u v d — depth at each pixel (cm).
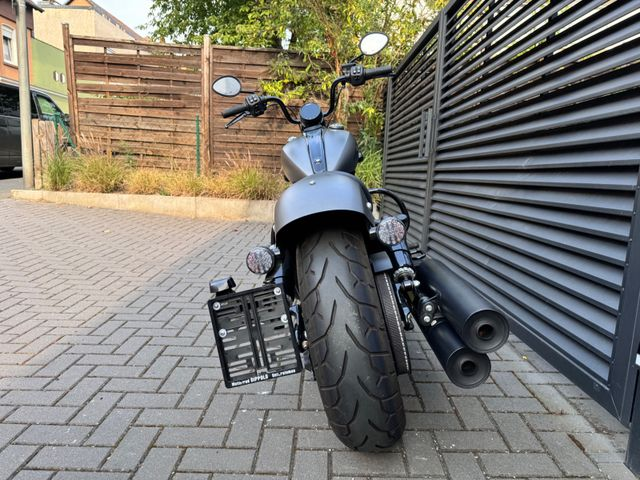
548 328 265
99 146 913
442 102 471
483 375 186
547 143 270
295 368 187
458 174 426
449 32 448
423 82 556
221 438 209
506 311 313
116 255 543
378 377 171
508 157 324
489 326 181
